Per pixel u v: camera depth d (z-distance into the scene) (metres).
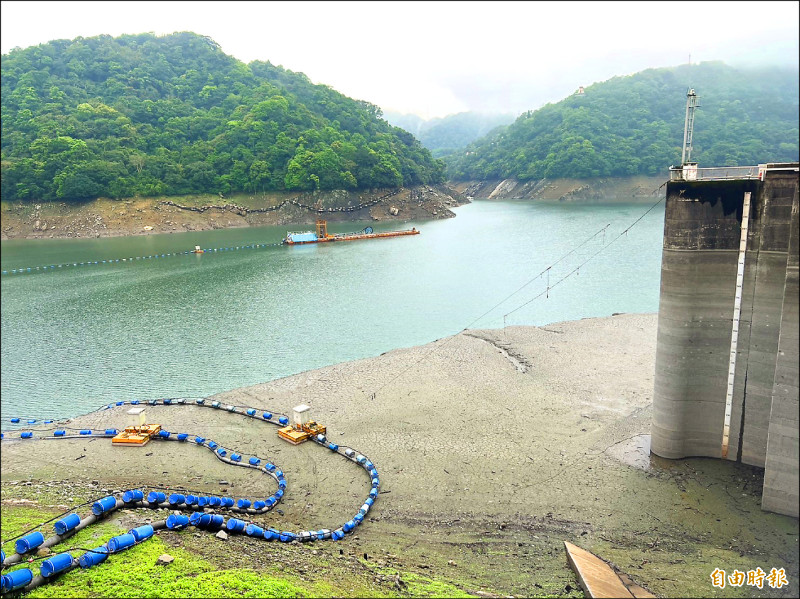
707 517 31.77
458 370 56.31
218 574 24.02
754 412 36.12
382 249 136.88
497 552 28.98
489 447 40.47
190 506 32.50
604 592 24.02
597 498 33.88
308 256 128.38
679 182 35.53
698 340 36.72
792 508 31.23
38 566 24.56
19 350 66.88
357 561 27.42
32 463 39.81
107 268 116.69
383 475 37.12
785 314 29.78
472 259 119.44
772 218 33.50
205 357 64.06
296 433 42.56
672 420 37.62
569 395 49.41
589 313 77.56
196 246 139.50
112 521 29.59
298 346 67.50
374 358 61.28
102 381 57.50
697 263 35.81
